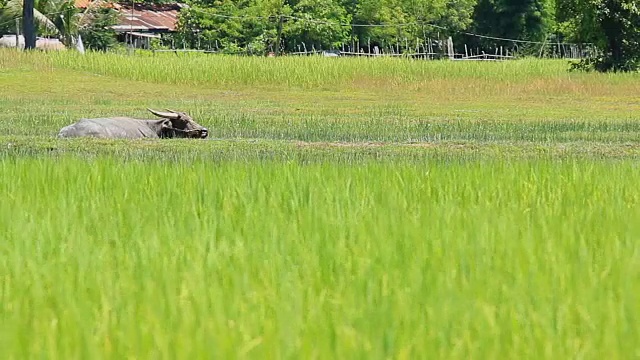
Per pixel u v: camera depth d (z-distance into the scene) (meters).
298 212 28.52
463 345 17.17
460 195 32.94
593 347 17.14
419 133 66.25
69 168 38.72
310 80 121.00
